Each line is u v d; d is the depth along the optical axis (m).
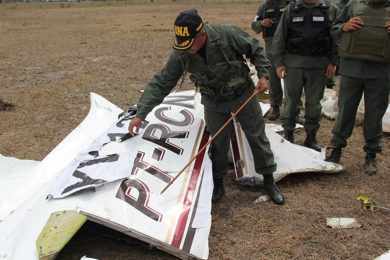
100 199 3.68
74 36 18.16
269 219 4.19
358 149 5.66
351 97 4.84
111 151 4.18
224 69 3.88
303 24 5.19
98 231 3.97
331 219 4.11
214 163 4.41
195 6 33.03
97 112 5.60
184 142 4.40
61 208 3.62
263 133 4.29
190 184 4.04
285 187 4.77
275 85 6.64
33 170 4.75
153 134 4.39
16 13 31.64
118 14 28.80
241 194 4.66
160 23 22.28
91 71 10.97
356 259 3.61
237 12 25.25
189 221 3.71
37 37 18.17
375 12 4.50
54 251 3.21
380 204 4.39
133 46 14.96
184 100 5.00
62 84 9.62
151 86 4.02
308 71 5.33
